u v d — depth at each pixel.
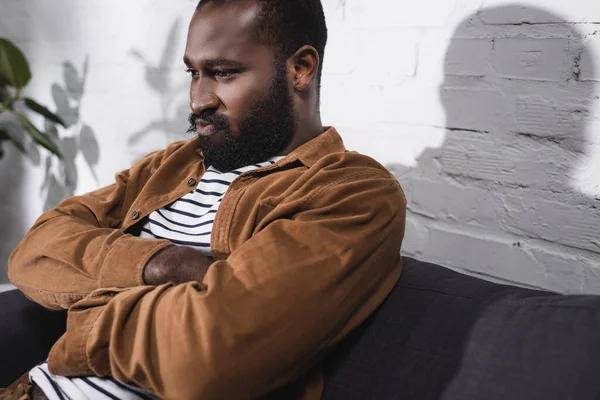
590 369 0.59
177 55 1.59
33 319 1.00
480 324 0.70
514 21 1.00
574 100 0.94
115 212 1.04
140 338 0.68
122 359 0.69
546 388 0.60
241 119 0.86
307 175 0.82
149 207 0.95
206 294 0.67
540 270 1.00
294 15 0.87
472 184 1.08
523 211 1.02
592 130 0.93
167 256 0.78
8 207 2.20
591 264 0.95
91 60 1.84
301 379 0.76
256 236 0.74
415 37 1.13
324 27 0.93
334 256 0.72
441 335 0.72
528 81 0.99
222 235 0.84
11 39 2.09
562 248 0.98
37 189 2.10
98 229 0.90
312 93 0.92
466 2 1.05
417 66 1.13
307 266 0.70
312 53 0.89
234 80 0.85
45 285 0.87
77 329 0.75
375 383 0.72
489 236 1.07
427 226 1.16
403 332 0.75
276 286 0.68
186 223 0.91
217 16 0.84
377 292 0.79
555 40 0.96
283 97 0.87
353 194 0.78
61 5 1.90
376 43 1.19
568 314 0.65
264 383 0.67
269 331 0.66
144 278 0.78
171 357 0.65
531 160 1.00
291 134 0.90
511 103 1.02
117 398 0.75
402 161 1.18
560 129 0.96
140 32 1.68
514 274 1.04
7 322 0.97
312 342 0.69
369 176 0.83
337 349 0.79
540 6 0.97
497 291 0.75
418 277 0.82
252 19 0.84
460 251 1.11
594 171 0.93
